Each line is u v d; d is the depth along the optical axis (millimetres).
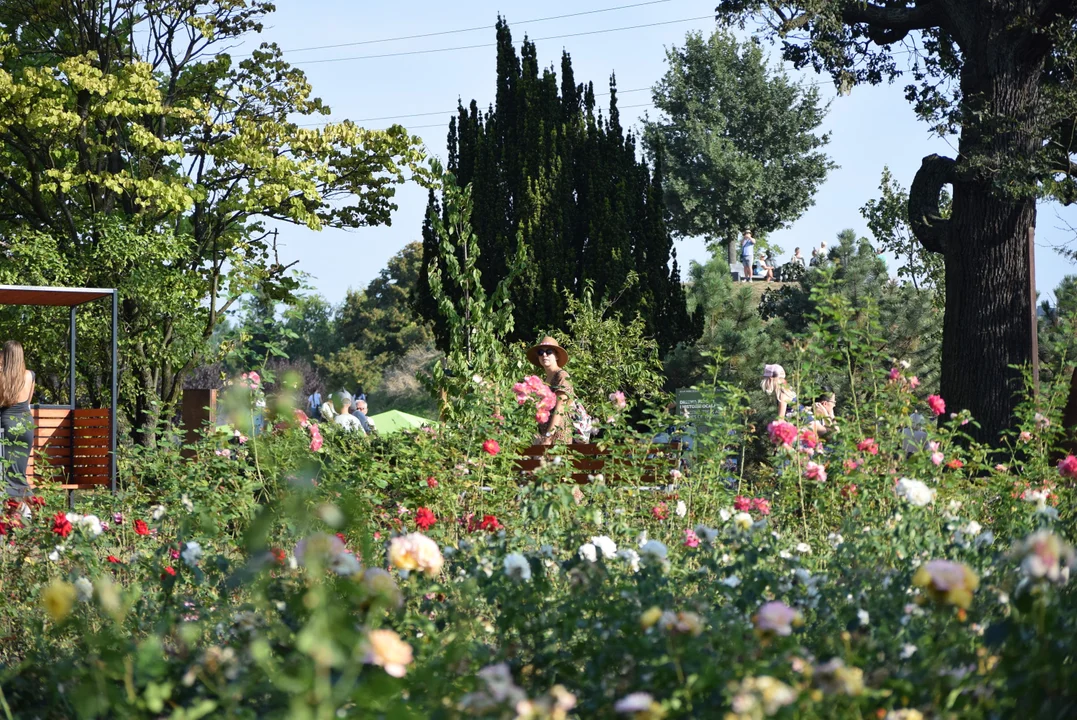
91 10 24234
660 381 18250
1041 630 2412
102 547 6020
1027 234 15094
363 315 74938
